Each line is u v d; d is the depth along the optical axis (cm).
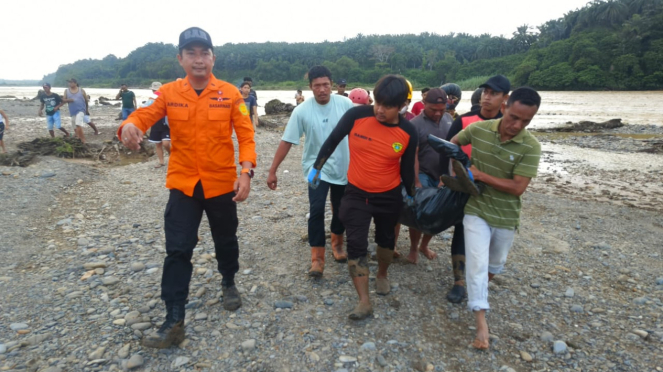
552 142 1598
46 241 477
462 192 322
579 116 2777
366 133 322
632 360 293
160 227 530
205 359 284
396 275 414
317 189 393
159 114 292
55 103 1192
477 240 304
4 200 588
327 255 457
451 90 504
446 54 12694
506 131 292
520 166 294
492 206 307
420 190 355
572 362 292
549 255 471
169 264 289
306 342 303
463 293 367
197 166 296
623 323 340
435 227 342
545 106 3806
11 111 2433
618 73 7206
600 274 427
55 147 1007
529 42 11856
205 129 290
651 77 6875
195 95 292
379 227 352
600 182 925
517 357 298
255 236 505
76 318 326
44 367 271
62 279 390
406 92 303
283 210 609
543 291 390
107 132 1473
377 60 14038
